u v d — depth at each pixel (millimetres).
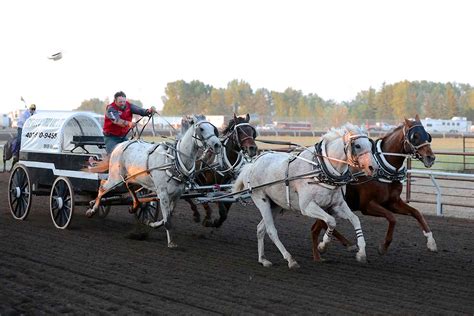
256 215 14180
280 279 7934
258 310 6484
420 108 101812
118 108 11539
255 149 11039
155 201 11195
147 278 7926
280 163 8562
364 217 13836
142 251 9758
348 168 8000
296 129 55625
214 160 11047
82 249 9836
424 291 7352
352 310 6504
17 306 6656
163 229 12008
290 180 8320
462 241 11000
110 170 11016
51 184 12195
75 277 7945
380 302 6828
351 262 9062
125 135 11773
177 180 10047
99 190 11219
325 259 9133
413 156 9219
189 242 10664
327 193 8070
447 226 12656
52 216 11992
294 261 8500
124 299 6902
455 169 25578
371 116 94750
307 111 102438
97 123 12844
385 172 9109
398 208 9594
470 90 106562
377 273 8328
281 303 6777
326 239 8438
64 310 6477
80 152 12562
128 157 10703
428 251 10016
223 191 11234
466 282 7852
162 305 6680
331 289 7406
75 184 11617
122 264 8766
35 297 6988
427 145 9078
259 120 64000
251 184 8945
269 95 112312
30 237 10828
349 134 7785
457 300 6941
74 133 13320
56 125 12227
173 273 8234
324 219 7973
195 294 7141
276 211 9242
